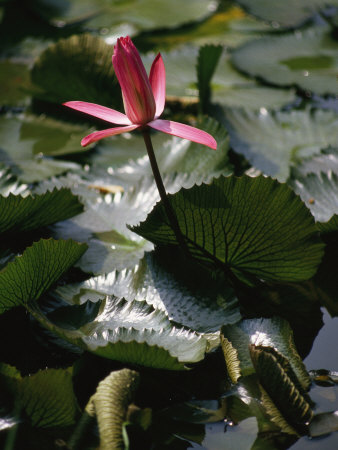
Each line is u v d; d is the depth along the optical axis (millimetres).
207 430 2072
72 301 2193
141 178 2373
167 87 2746
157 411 2098
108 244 2295
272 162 2465
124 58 2092
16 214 2240
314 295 2258
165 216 2186
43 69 2629
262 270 2232
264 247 2201
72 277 2270
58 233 2316
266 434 2064
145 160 2455
